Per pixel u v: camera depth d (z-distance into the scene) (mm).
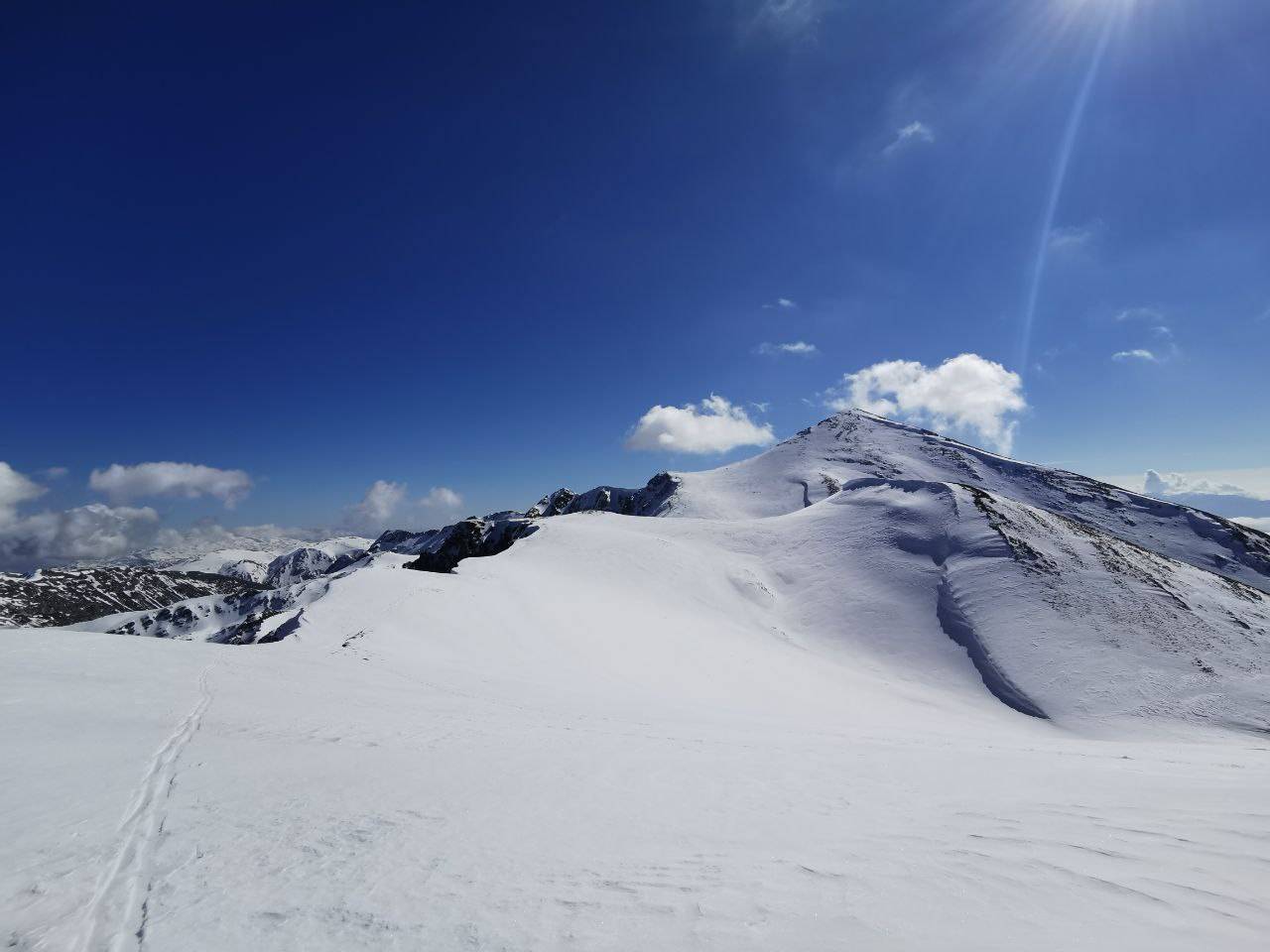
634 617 46500
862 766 13141
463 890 6527
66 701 15734
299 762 12180
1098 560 52500
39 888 6641
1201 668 38594
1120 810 9297
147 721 14711
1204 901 6000
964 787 11266
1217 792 10430
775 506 125938
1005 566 51844
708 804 9945
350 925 5816
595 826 8719
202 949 5465
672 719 20250
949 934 5336
